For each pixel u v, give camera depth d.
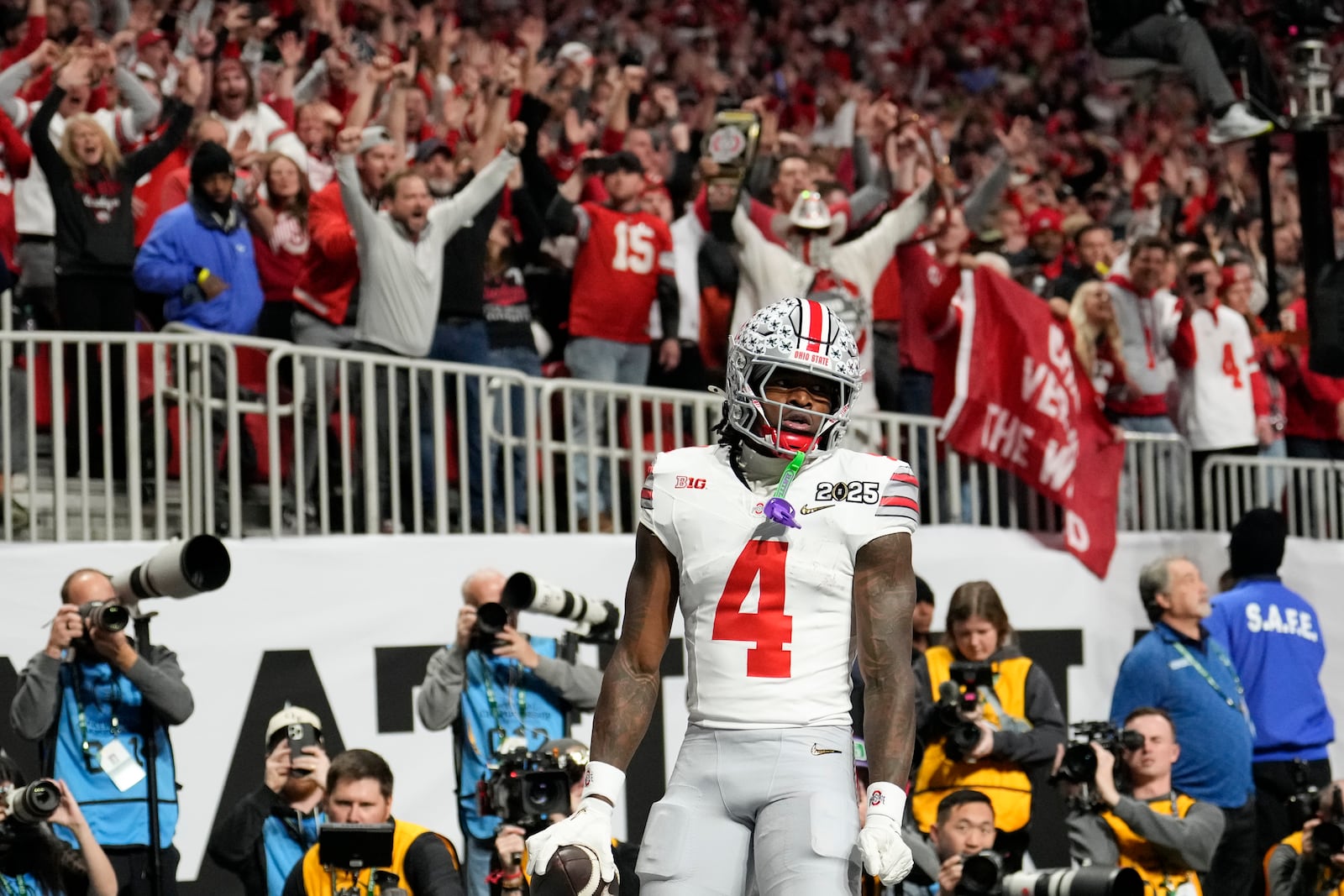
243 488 11.14
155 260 11.21
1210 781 10.54
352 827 7.96
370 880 8.05
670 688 11.49
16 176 12.20
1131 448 14.13
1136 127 24.31
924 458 13.62
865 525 4.85
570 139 15.32
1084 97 24.73
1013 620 13.16
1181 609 10.73
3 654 9.78
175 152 13.18
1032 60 24.97
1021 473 13.41
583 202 13.91
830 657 4.84
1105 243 15.47
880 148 15.47
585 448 11.95
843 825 4.63
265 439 11.32
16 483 10.63
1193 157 22.20
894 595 4.84
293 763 8.88
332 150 13.93
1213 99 13.20
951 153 19.56
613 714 4.91
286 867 8.94
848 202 14.20
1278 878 10.05
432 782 10.71
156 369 10.39
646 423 12.78
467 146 13.95
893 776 4.67
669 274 12.95
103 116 13.24
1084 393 13.72
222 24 15.94
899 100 21.92
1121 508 14.17
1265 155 13.78
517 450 11.95
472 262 12.05
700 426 12.61
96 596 8.87
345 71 15.17
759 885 4.65
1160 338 14.47
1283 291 17.45
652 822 4.80
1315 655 11.78
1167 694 10.62
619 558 11.59
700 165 13.16
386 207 11.63
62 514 10.21
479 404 11.57
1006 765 9.65
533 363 12.56
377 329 11.47
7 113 12.36
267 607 10.34
